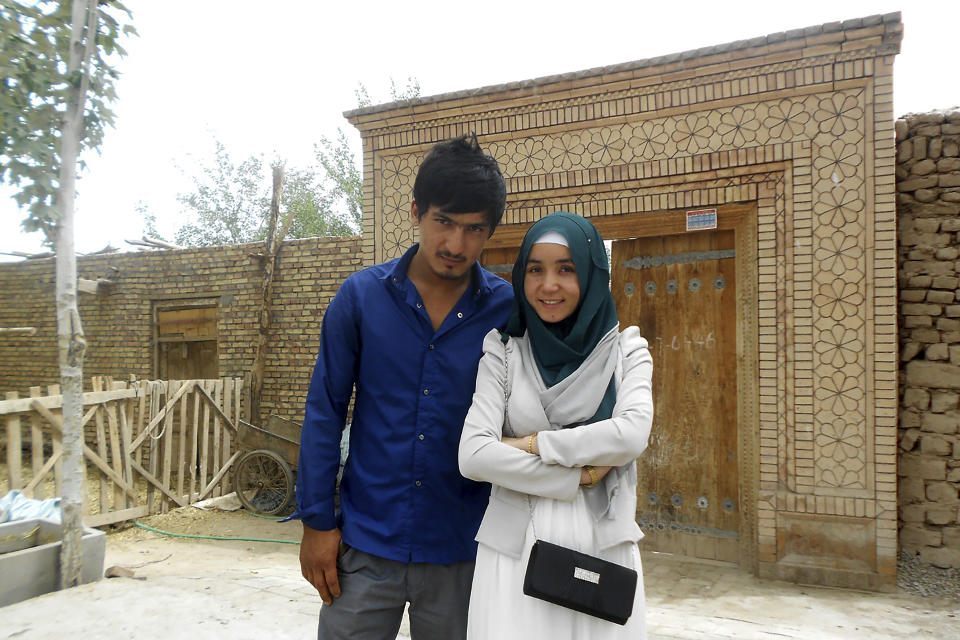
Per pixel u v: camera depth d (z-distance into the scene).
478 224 1.59
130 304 9.16
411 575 1.69
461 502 1.70
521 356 1.61
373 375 1.71
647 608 3.97
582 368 1.52
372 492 1.69
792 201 4.41
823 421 4.30
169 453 7.04
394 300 1.73
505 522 1.51
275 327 8.06
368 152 5.62
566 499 1.45
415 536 1.66
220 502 7.35
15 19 3.72
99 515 6.26
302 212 18.48
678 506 5.18
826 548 4.30
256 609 3.49
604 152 4.93
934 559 4.53
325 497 1.65
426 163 1.59
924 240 4.66
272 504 7.17
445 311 1.74
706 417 5.11
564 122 5.02
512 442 1.50
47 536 4.31
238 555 5.61
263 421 8.00
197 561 5.40
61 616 3.37
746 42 4.39
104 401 6.39
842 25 4.15
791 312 4.40
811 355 4.34
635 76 4.75
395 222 5.54
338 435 1.72
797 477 4.36
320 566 1.66
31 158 3.78
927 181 4.66
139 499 7.08
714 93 4.59
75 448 4.08
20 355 9.98
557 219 1.58
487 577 1.50
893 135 4.15
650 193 4.83
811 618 3.75
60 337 3.99
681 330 5.22
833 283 4.29
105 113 4.09
